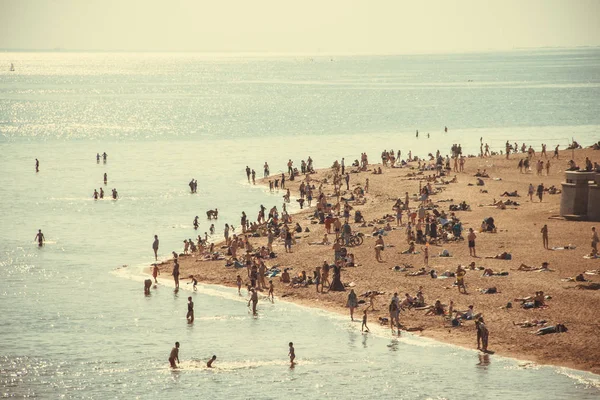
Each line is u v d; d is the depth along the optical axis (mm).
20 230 89125
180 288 65375
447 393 43406
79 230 89250
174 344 52250
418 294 57281
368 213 91312
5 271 71188
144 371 47688
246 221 89688
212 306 60125
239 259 72312
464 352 49031
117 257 76750
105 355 50375
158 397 43969
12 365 48688
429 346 50375
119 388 45344
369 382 45188
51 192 113500
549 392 43031
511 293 57750
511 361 47344
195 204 104500
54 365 48719
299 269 68125
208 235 86562
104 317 57844
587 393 42781
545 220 81625
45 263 74188
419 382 45062
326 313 57594
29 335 54094
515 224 80375
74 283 67125
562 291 57594
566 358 47156
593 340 48938
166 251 79438
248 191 113250
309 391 44469
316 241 78250
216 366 48406
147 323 56406
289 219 88938
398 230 81188
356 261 69562
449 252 70125
